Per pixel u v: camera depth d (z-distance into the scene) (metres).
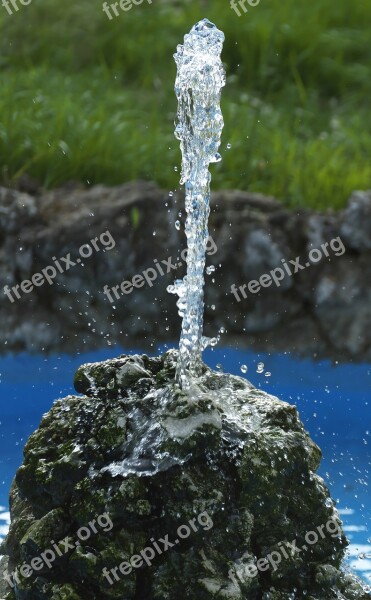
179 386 3.56
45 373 7.94
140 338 8.80
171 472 3.38
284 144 10.19
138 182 9.37
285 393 7.64
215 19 12.34
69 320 8.79
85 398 3.69
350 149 10.42
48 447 3.61
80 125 9.95
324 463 6.27
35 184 9.43
